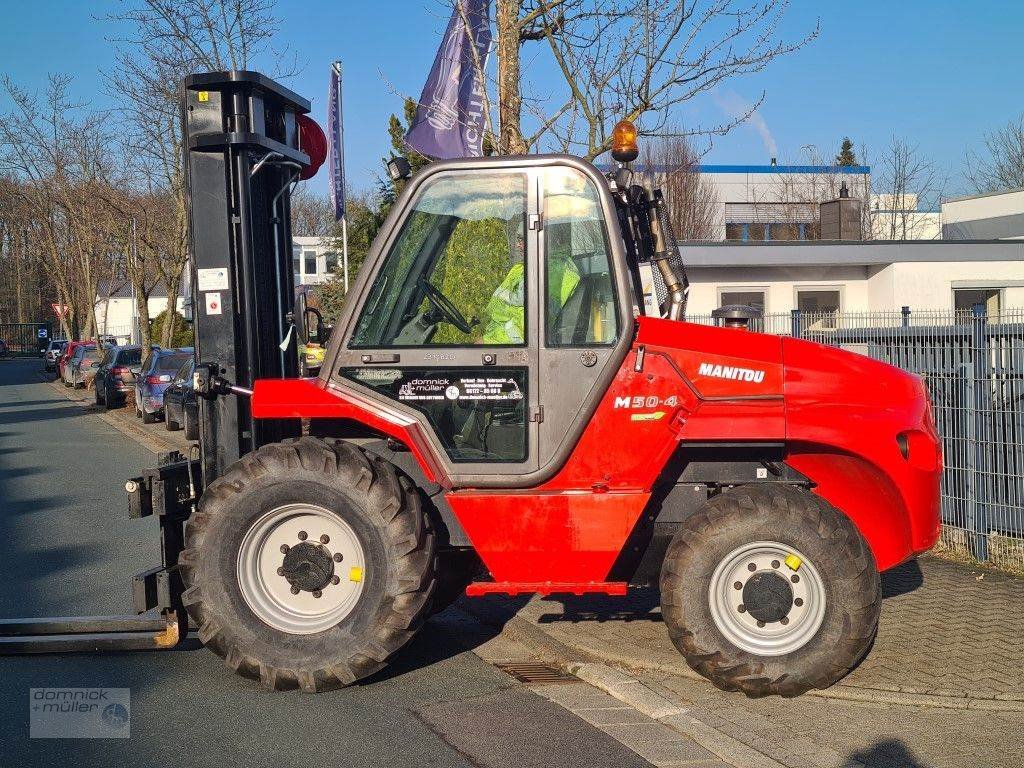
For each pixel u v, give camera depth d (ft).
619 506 17.35
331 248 94.63
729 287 84.99
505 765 14.61
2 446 64.90
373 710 16.94
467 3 29.58
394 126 77.25
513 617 22.13
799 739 15.31
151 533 33.88
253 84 19.26
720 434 17.07
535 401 17.61
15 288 287.07
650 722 16.34
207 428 19.72
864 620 16.70
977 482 26.11
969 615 21.45
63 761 14.87
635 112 29.07
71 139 91.66
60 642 19.43
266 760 14.87
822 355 17.62
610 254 17.48
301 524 17.99
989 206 130.93
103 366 103.65
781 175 143.33
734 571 17.26
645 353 17.44
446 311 18.11
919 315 73.05
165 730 16.06
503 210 17.87
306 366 21.53
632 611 22.61
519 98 29.76
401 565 17.40
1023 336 24.71
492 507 17.60
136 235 92.02
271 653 17.56
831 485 18.66
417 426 17.90
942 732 15.58
